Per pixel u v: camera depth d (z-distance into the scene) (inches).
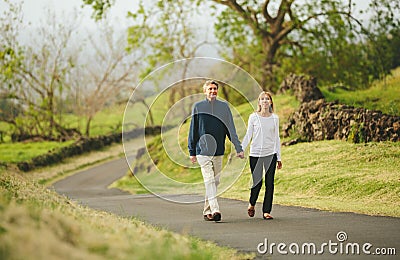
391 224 478.0
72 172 1855.3
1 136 2554.1
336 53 1822.1
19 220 274.4
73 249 254.7
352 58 1814.7
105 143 2432.3
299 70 1876.2
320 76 1850.4
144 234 355.3
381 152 924.0
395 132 986.7
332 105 1135.0
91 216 412.5
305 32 1856.5
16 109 2554.1
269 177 531.5
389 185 721.0
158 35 1903.3
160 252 288.0
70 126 2984.7
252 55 1934.1
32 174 1727.4
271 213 575.2
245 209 627.8
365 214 542.9
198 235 440.5
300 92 1398.9
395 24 1765.5
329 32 1819.6
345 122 1057.5
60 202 500.7
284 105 1391.5
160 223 525.7
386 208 588.7
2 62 2138.3
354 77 1798.7
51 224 290.4
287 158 1015.6
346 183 769.6
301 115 1158.3
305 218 527.8
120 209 683.4
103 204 771.4
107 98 2839.6
